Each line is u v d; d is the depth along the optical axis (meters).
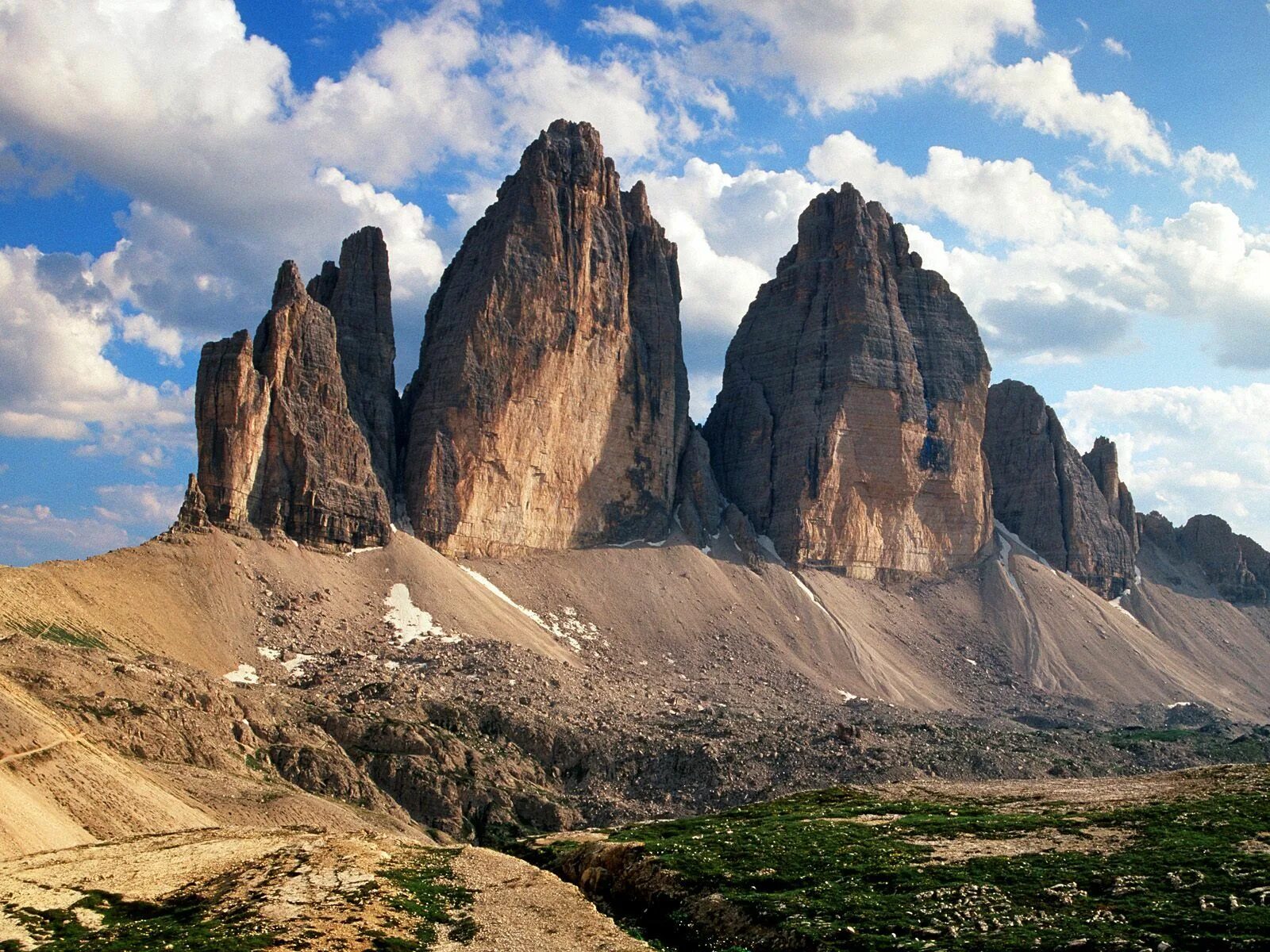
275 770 169.00
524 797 187.75
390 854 103.44
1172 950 63.00
